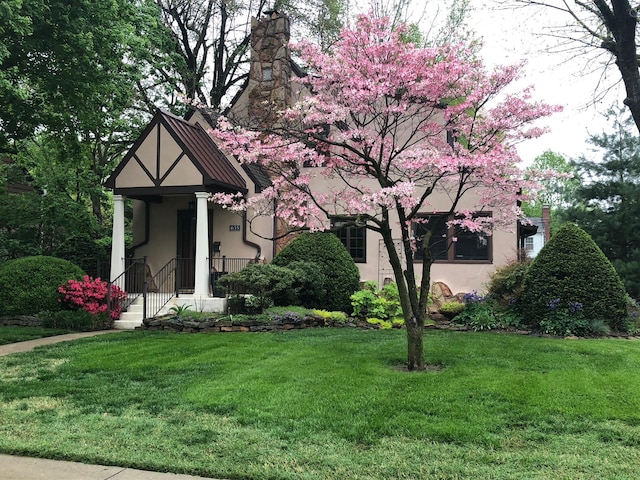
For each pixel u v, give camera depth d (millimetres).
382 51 7754
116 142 21094
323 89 8289
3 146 15188
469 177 8117
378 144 7996
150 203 15781
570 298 10562
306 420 5145
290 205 9172
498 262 13453
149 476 4031
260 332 10656
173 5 22531
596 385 6223
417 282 13844
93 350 8828
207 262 13172
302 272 12094
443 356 7922
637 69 6859
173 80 20766
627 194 15352
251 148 8695
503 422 5035
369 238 14586
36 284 12273
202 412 5500
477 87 7953
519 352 8234
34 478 3992
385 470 4023
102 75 13586
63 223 18656
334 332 10617
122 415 5453
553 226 20891
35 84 13594
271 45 15734
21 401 5992
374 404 5566
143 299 12305
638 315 11258
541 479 3834
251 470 4059
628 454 4312
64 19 11938
